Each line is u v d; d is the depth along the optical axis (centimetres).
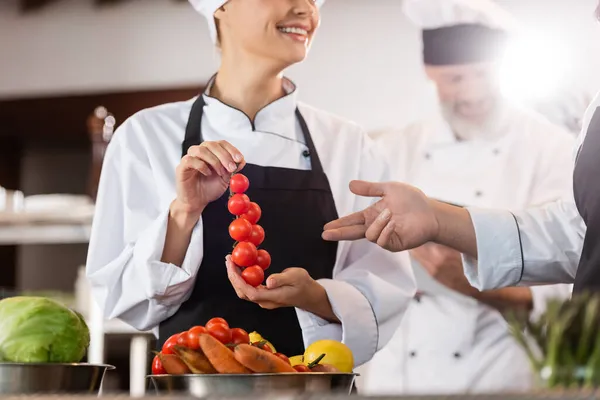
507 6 363
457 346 338
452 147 365
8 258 472
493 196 354
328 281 187
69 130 463
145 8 446
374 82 389
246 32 194
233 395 91
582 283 169
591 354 94
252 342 141
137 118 208
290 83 215
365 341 187
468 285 338
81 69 454
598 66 355
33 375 121
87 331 135
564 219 200
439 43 373
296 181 200
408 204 185
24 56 464
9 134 471
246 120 203
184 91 438
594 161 178
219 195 181
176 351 128
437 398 85
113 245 199
